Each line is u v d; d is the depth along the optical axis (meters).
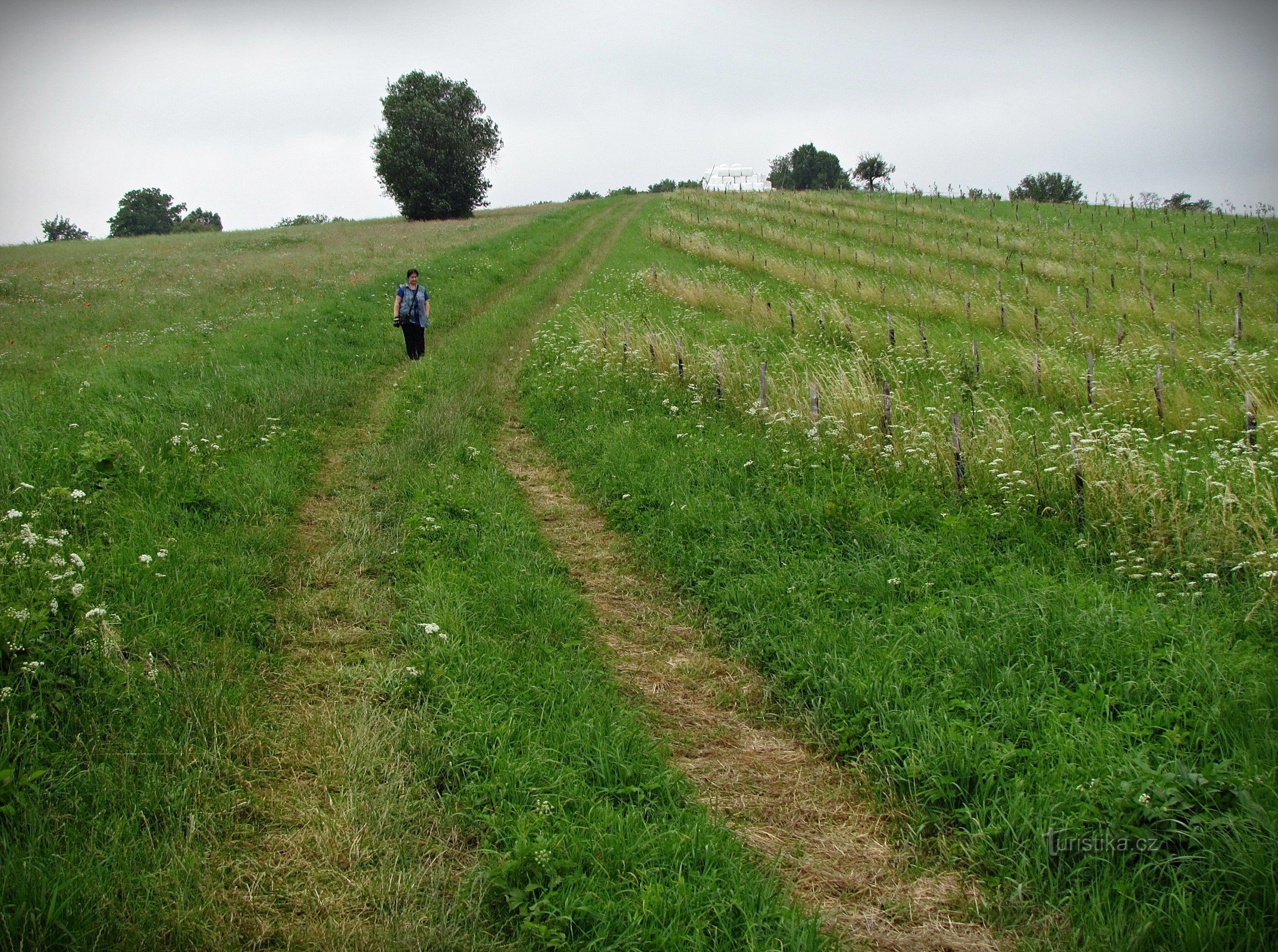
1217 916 3.10
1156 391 10.62
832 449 8.90
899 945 3.28
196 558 5.83
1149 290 24.48
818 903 3.48
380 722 4.40
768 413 9.98
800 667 5.15
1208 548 6.14
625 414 11.12
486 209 73.88
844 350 15.18
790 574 6.34
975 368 13.39
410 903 3.28
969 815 3.86
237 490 7.40
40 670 3.96
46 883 3.02
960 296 21.27
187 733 4.03
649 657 5.63
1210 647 4.77
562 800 3.84
